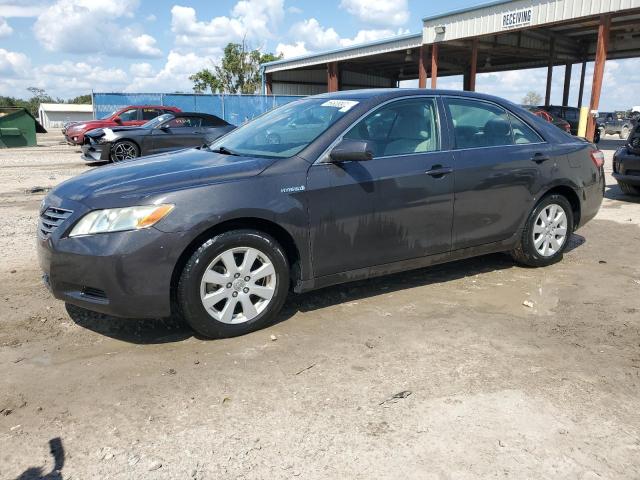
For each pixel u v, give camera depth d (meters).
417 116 4.51
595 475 2.43
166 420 2.82
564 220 5.42
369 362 3.44
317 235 3.94
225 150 4.41
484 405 2.96
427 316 4.20
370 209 4.13
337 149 3.90
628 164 9.25
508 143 5.00
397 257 4.38
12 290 4.71
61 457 2.54
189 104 27.84
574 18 18.38
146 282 3.42
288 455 2.55
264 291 3.83
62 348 3.64
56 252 3.48
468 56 34.19
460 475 2.42
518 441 2.66
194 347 3.65
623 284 4.96
